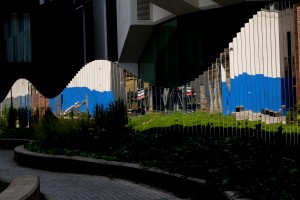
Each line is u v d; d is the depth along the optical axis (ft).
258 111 33.47
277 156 24.27
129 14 78.89
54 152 39.60
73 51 98.22
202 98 40.93
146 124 45.14
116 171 31.94
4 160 45.52
